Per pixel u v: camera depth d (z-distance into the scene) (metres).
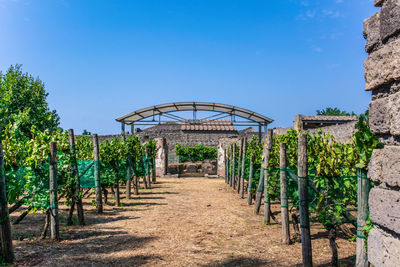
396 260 2.57
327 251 5.76
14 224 7.53
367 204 3.70
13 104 14.56
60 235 6.74
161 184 18.91
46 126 15.93
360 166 3.63
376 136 2.98
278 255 5.59
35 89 15.89
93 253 5.61
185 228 7.58
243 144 13.43
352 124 11.95
